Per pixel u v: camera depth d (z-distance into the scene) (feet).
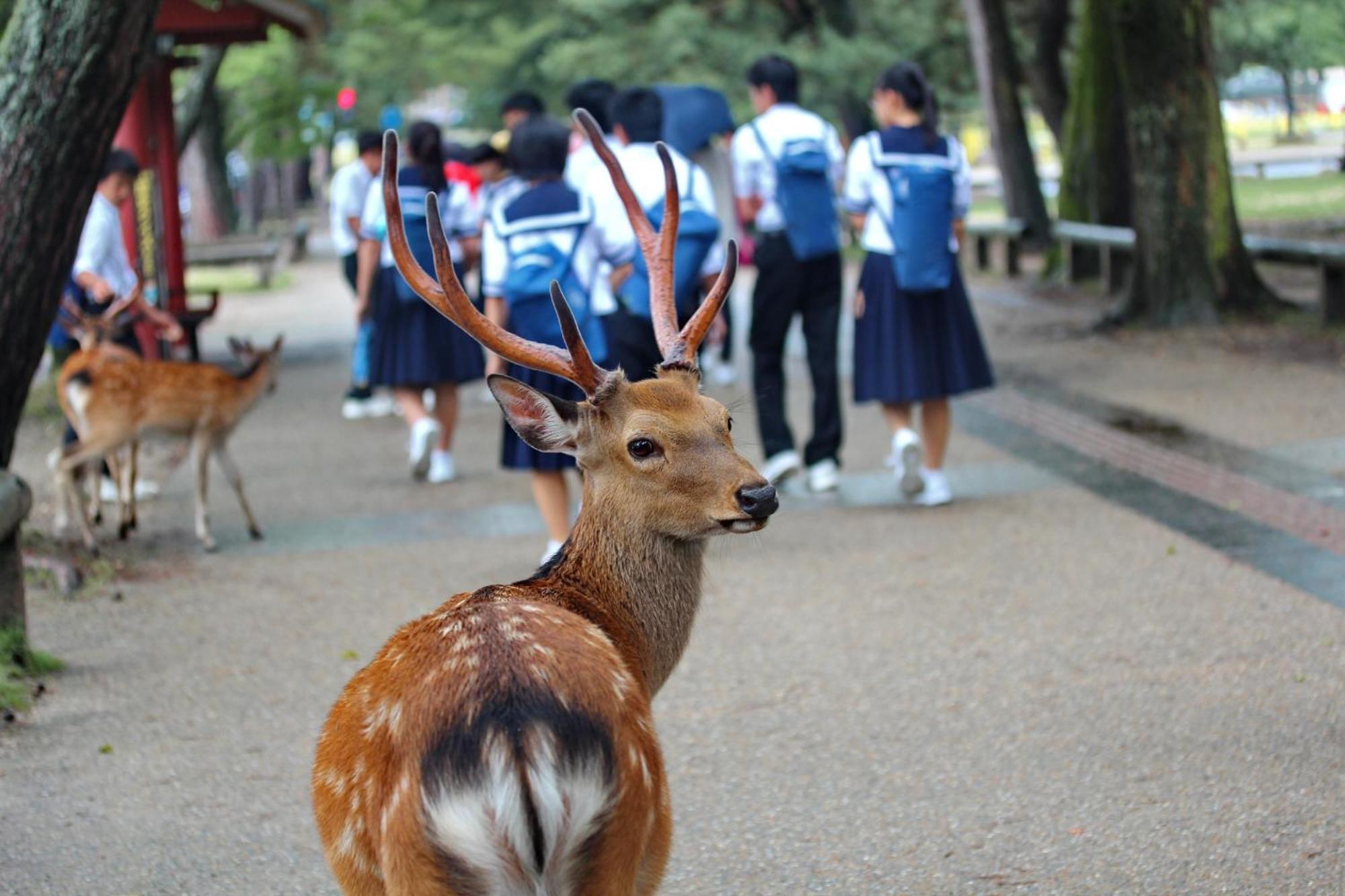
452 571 23.52
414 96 113.91
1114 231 51.83
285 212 131.03
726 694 17.84
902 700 17.34
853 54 73.10
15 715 17.29
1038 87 69.97
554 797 8.11
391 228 11.60
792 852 13.64
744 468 10.91
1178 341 41.24
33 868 13.52
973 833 13.80
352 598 22.20
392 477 30.60
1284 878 12.55
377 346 29.35
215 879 13.32
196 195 94.07
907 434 25.90
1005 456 29.60
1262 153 106.11
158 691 18.20
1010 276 61.00
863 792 14.87
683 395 11.25
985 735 16.14
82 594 22.38
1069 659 18.34
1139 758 15.25
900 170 24.61
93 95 19.39
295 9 41.14
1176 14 41.91
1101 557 22.48
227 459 25.82
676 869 13.37
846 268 68.18
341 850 9.21
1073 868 13.01
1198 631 19.03
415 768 8.35
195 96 56.34
